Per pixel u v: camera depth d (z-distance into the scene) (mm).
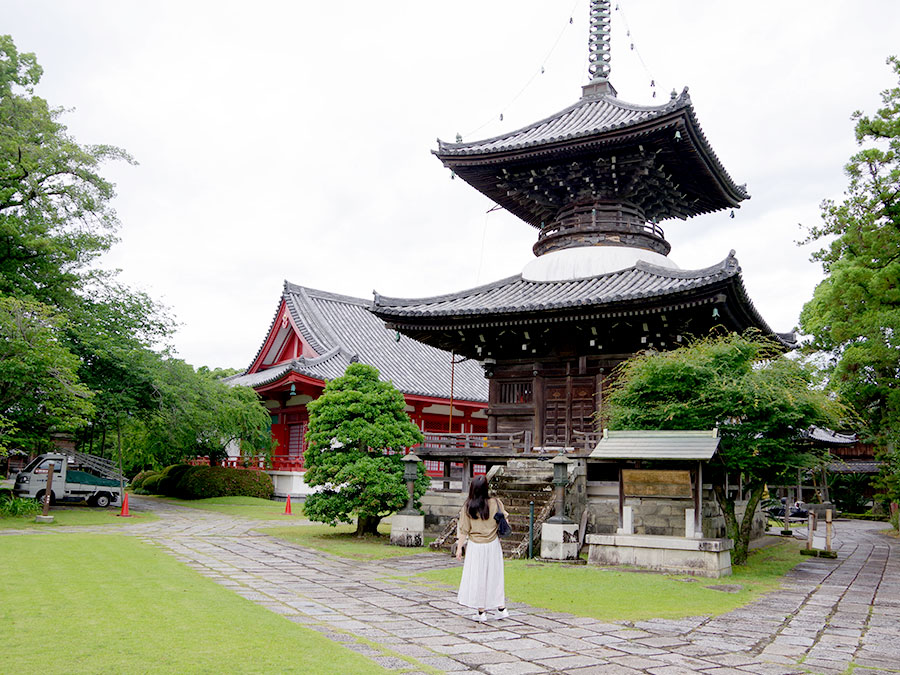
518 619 9914
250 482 37562
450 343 25016
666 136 21891
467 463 20875
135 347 28797
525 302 22141
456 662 7414
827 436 30094
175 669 6453
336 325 44969
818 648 8797
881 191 26234
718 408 16219
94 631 7848
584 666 7488
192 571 13180
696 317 20297
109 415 27469
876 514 44438
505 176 25328
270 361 45406
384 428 20219
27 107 26281
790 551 22203
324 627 8797
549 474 19438
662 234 26078
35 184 26344
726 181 25844
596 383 22266
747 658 8164
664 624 9961
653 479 15570
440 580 13289
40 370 22766
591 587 12758
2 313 22297
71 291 28734
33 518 23281
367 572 14164
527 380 23500
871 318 25906
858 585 14812
